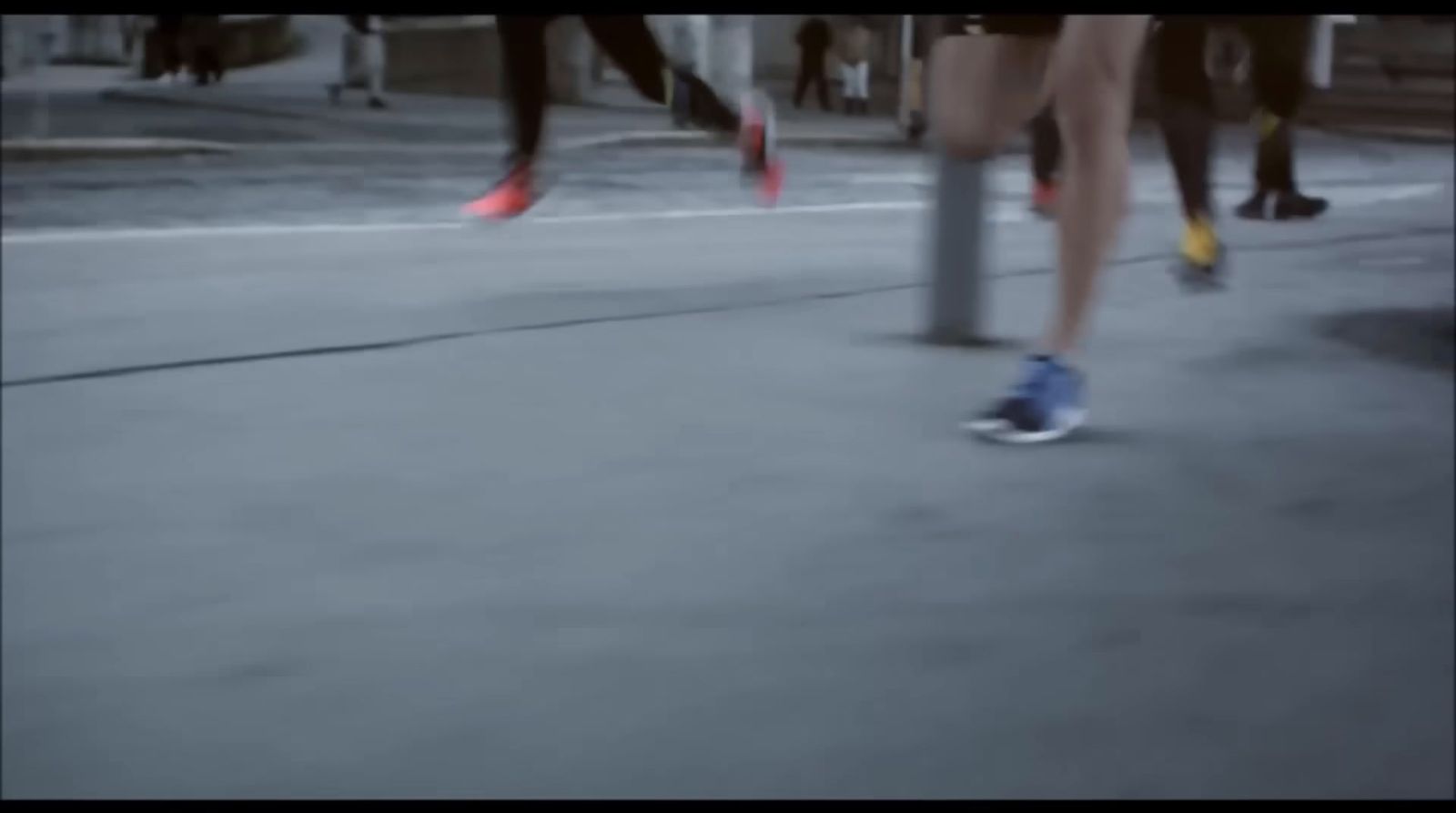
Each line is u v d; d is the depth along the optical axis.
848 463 3.94
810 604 3.04
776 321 5.80
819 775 2.42
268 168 13.88
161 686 2.67
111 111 21.59
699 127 7.66
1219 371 5.07
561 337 5.45
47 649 2.80
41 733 2.52
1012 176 14.17
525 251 7.71
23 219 9.30
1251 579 3.23
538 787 2.38
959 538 3.42
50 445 4.04
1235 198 11.84
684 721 2.57
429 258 7.42
